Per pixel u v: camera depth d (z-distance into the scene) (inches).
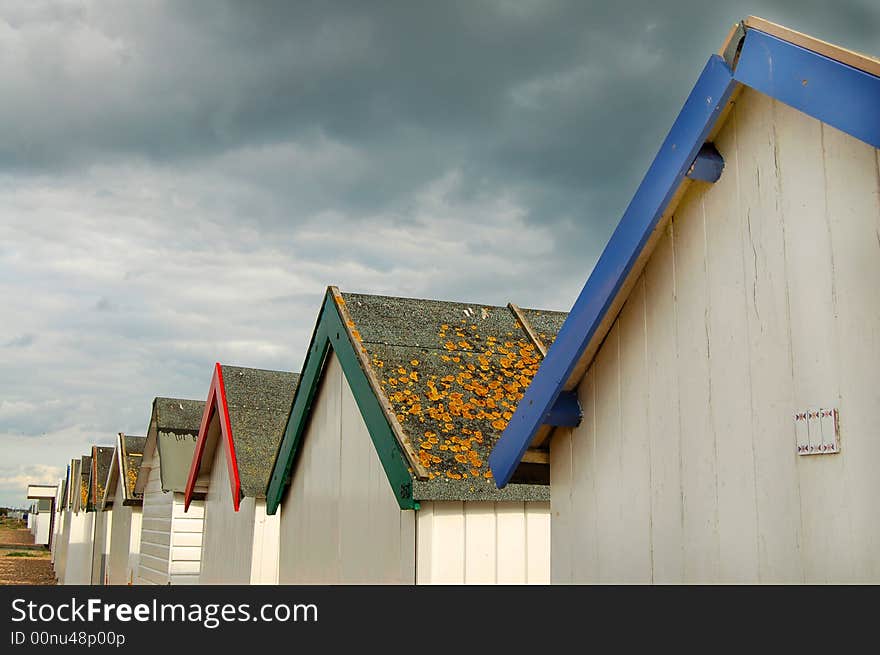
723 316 158.1
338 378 320.8
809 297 140.8
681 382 167.3
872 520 126.9
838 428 133.7
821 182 139.9
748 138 154.5
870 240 130.5
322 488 328.8
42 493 2716.5
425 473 236.5
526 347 299.7
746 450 151.3
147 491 707.4
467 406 262.5
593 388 193.2
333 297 305.1
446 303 315.6
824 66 130.6
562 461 202.4
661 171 164.9
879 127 121.5
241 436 457.1
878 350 128.0
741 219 155.2
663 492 170.4
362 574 280.4
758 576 146.6
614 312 183.0
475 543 240.5
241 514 435.8
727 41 152.1
